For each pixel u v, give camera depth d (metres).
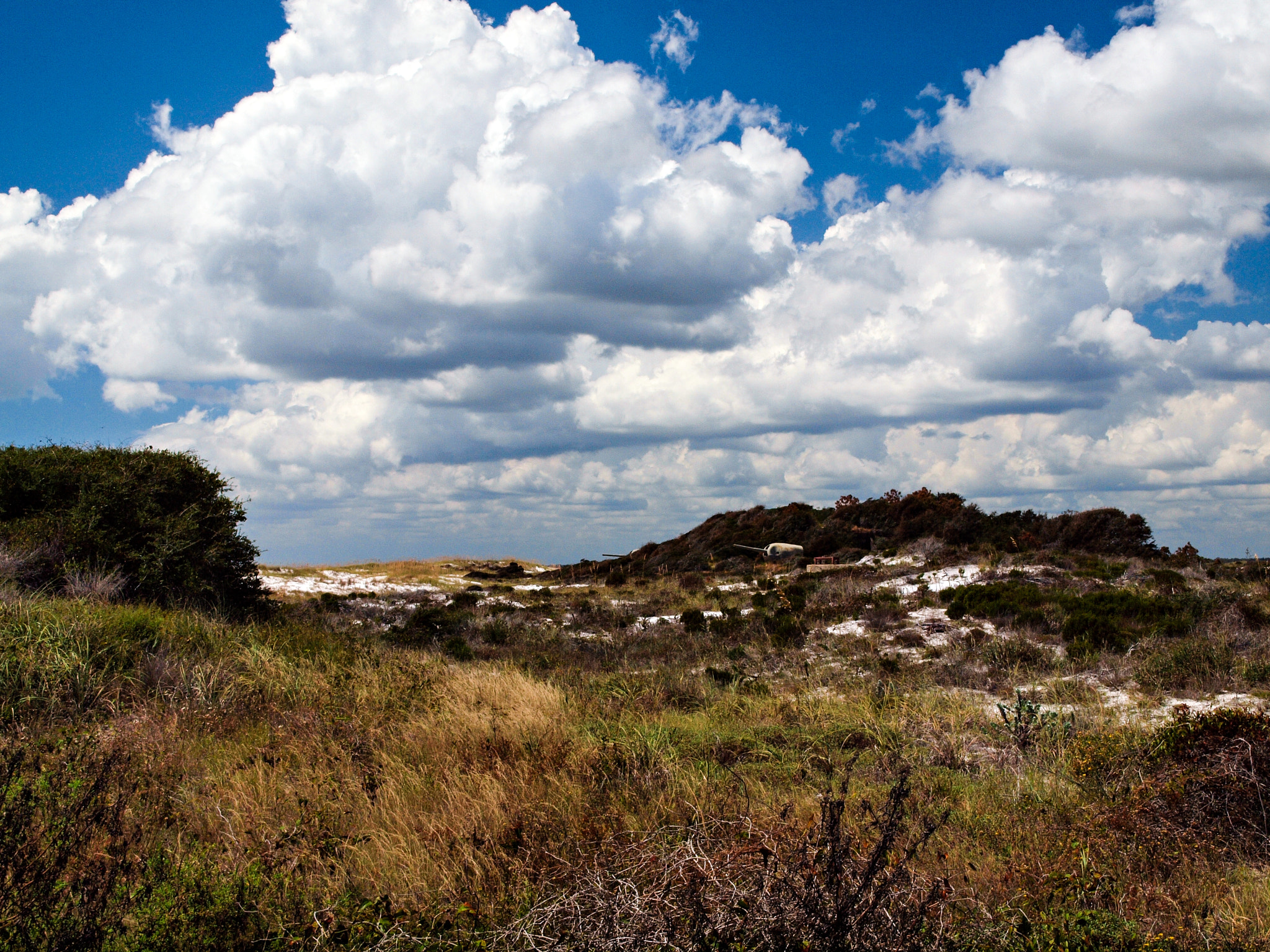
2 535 10.40
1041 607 14.61
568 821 4.57
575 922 3.16
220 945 3.12
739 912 3.02
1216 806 4.79
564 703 8.41
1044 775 6.07
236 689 7.64
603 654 14.38
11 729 6.02
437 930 3.28
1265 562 18.44
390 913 3.39
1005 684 10.15
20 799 3.56
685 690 10.00
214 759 5.76
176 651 8.30
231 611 12.34
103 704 6.80
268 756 5.58
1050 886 3.69
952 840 4.57
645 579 30.14
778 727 7.63
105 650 7.71
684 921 3.05
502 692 8.32
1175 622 11.94
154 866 3.46
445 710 7.25
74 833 3.50
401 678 8.63
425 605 22.31
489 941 3.20
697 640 15.26
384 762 5.79
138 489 12.00
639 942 2.98
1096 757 5.82
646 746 6.41
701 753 6.63
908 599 18.39
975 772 6.44
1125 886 3.72
